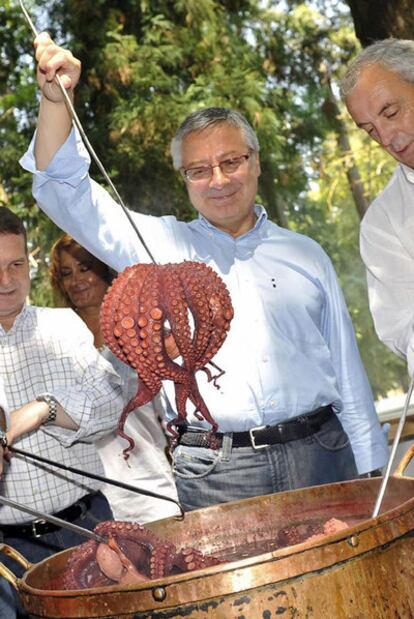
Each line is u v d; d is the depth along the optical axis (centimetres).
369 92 291
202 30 1228
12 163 1200
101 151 1162
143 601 179
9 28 1232
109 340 185
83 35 1205
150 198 1159
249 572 178
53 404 276
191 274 188
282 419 289
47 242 1131
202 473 288
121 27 1179
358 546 183
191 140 297
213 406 287
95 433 286
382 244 325
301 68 1305
